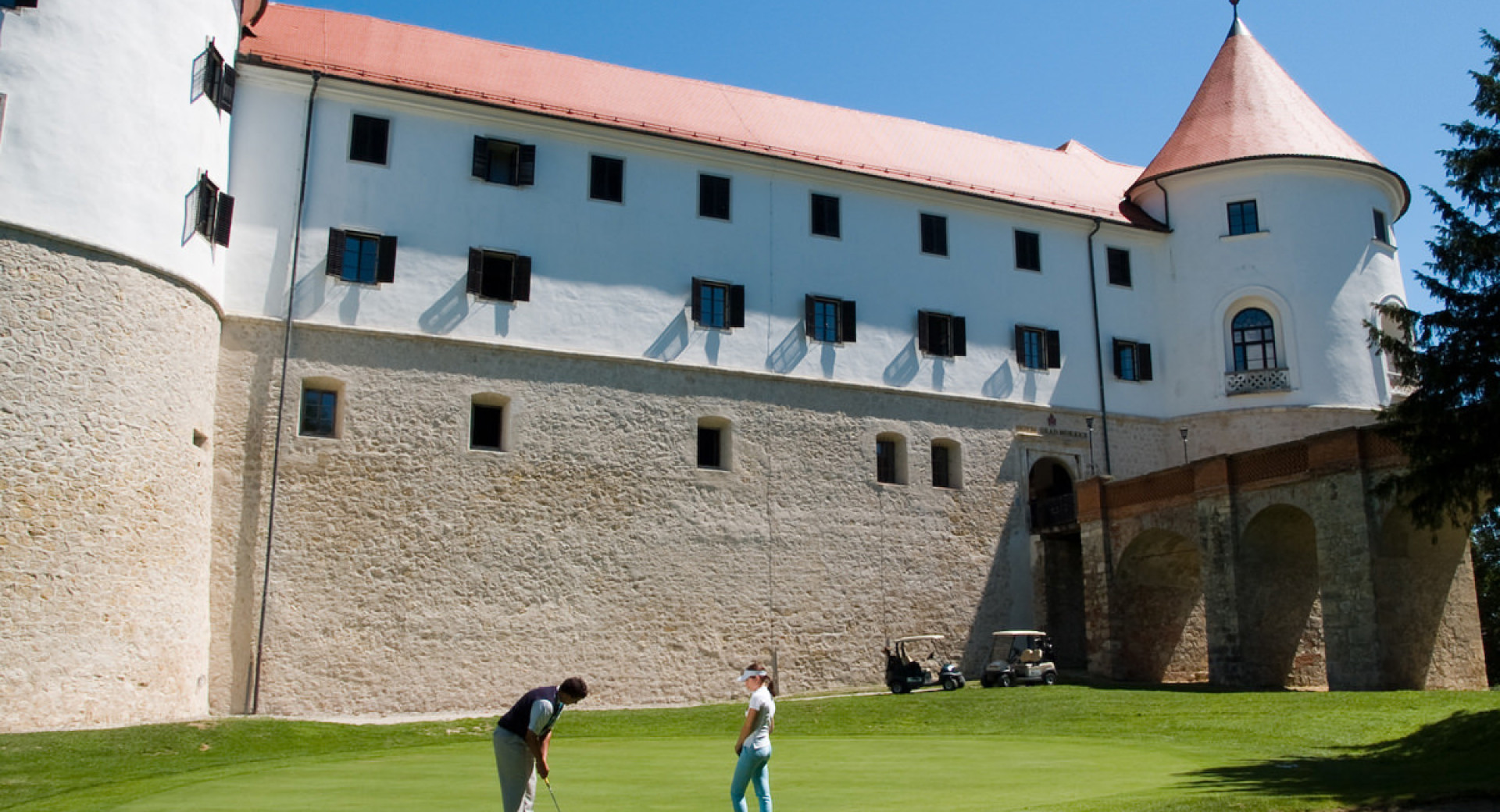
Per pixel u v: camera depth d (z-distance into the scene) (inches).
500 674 1087.6
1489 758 624.7
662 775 599.5
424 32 1314.0
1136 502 1240.8
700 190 1285.7
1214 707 917.8
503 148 1204.5
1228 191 1482.5
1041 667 1171.3
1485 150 764.0
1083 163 1683.1
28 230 884.0
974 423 1376.7
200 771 657.0
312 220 1100.5
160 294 959.0
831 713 978.7
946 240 1411.2
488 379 1141.1
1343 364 1417.3
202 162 1022.4
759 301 1286.9
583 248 1210.6
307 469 1051.9
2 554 838.5
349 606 1043.9
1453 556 1044.5
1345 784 543.5
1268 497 1098.7
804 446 1279.5
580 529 1150.3
